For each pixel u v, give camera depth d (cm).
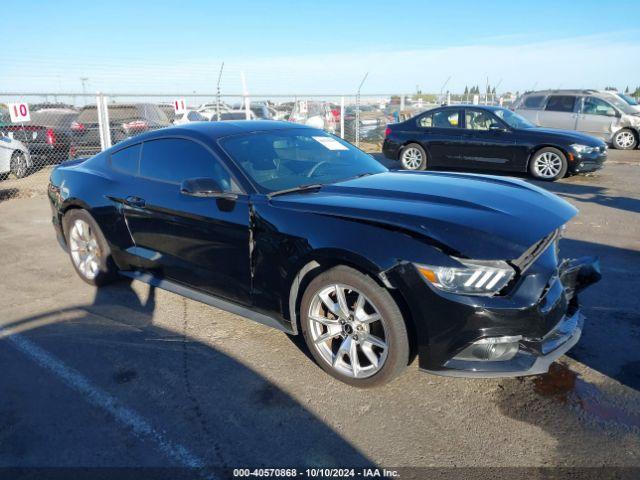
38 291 456
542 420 262
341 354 296
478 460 235
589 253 531
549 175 962
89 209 434
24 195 934
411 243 258
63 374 315
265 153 364
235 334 366
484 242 252
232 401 284
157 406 281
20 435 258
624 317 375
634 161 1247
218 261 344
